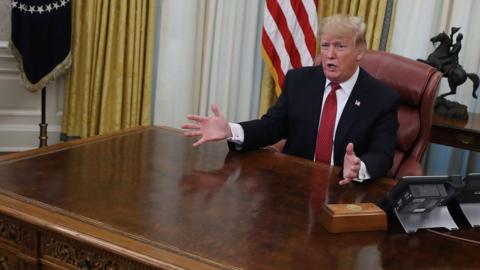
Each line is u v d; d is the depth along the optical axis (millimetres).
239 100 3678
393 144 1978
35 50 3227
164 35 3449
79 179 1443
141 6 3350
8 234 1265
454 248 1242
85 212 1229
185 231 1179
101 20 3330
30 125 3660
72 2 3324
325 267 1079
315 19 3189
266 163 1788
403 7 3289
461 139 2707
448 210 1446
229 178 1585
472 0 3215
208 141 1859
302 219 1321
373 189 1608
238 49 3543
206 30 3527
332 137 2072
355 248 1187
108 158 1661
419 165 2184
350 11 3277
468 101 3332
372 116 2018
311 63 3219
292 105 2154
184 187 1464
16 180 1395
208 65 3564
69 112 3520
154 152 1775
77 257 1169
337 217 1253
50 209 1229
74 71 3432
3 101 3559
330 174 1722
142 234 1143
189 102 3592
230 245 1132
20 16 3162
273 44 3242
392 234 1288
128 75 3430
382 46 3293
